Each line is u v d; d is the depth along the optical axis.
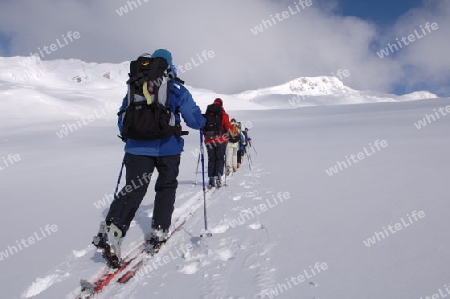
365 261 2.64
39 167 12.81
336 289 2.26
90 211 5.12
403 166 6.97
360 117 33.75
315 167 7.98
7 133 42.12
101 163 12.80
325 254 2.83
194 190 6.69
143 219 4.52
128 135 3.06
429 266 2.48
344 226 3.49
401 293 2.15
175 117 3.28
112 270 2.94
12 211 5.43
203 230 3.65
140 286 2.61
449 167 6.52
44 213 5.16
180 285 2.55
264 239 3.34
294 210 4.28
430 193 4.56
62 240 3.79
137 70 3.13
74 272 2.89
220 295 2.33
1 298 2.56
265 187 6.16
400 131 17.58
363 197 4.62
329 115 42.62
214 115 7.00
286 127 29.84
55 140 29.03
